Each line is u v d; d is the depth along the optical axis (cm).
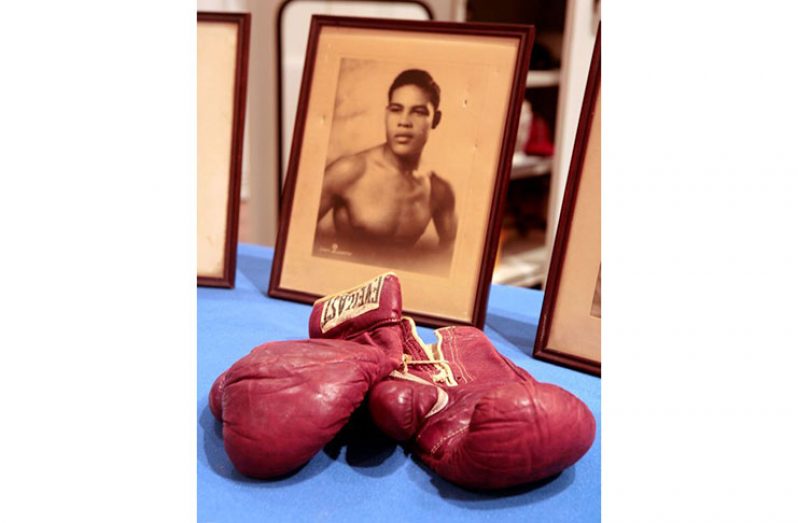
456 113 123
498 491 76
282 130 204
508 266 244
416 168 125
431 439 79
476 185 122
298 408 74
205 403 93
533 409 69
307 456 75
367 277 129
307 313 129
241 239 238
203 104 137
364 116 129
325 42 132
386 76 127
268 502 73
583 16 195
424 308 124
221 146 138
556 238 111
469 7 230
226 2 235
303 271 134
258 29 196
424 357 96
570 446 70
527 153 251
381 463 81
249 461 74
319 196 133
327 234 132
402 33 127
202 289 140
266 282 146
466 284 122
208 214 140
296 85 208
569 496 76
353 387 77
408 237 126
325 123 132
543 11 235
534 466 70
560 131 204
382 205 128
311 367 77
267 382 75
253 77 200
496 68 120
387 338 94
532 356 114
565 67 199
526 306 140
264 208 210
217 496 74
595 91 107
